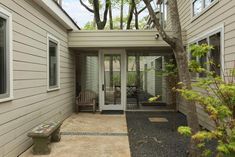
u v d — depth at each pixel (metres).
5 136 3.44
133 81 10.52
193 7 6.84
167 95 9.31
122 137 5.03
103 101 8.52
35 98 4.66
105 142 4.65
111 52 8.43
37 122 4.76
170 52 8.97
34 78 4.61
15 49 3.80
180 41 3.57
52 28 5.87
